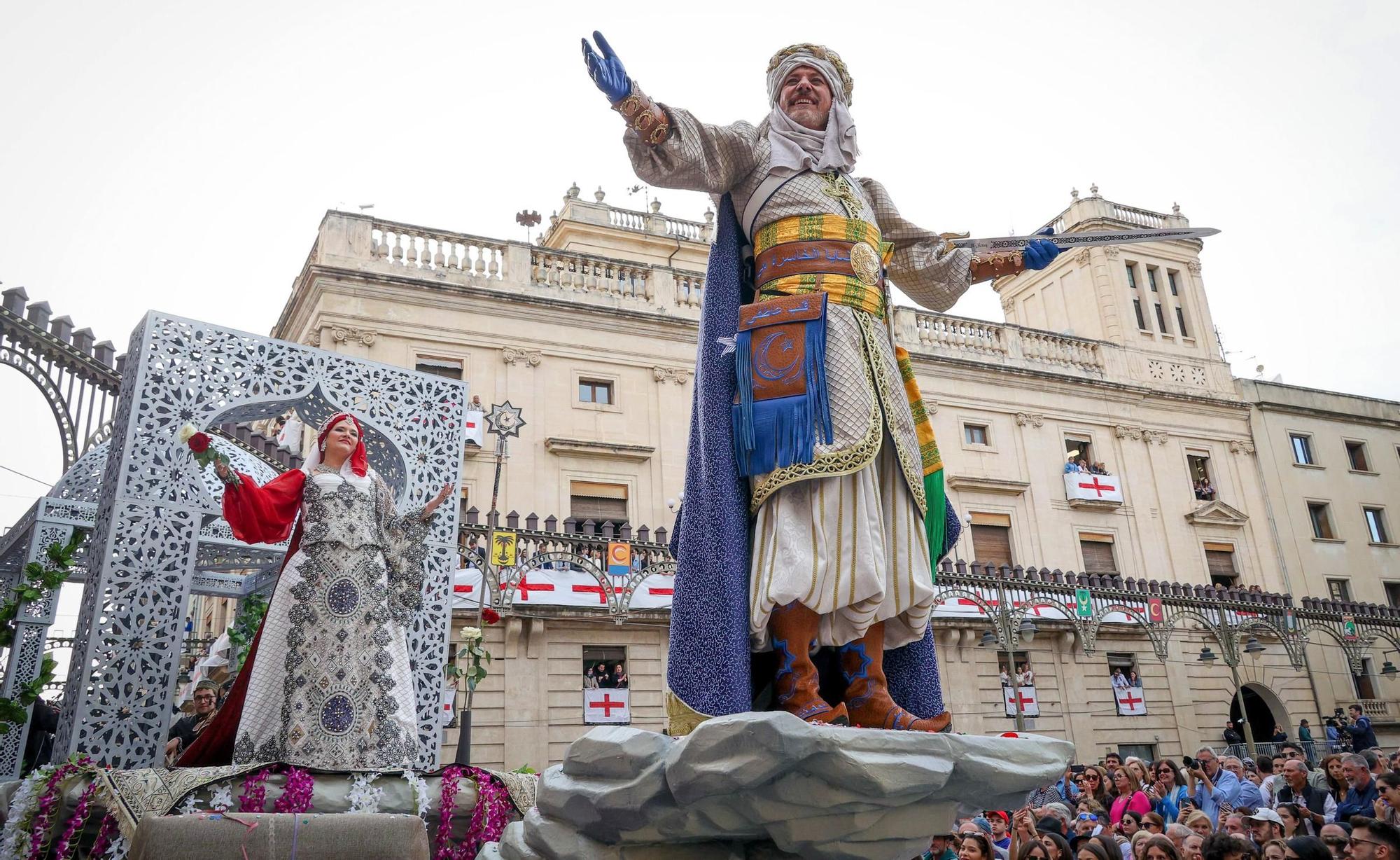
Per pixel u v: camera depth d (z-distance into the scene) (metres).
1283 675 28.06
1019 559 26.19
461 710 18.45
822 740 1.53
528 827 2.19
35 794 3.70
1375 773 9.05
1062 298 33.06
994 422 27.52
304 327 22.33
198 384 6.46
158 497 6.04
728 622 2.15
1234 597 25.92
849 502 2.21
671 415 23.53
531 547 19.89
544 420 22.25
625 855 1.95
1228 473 30.16
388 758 4.27
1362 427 32.84
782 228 2.47
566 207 30.08
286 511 4.48
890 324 2.59
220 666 9.58
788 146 2.54
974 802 1.81
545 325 22.95
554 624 20.02
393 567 4.70
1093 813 8.57
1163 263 32.72
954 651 23.91
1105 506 27.61
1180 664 26.66
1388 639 27.88
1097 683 25.41
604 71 2.18
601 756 1.86
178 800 3.77
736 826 1.77
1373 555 31.02
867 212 2.58
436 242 22.95
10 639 6.59
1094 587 24.36
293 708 4.18
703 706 2.09
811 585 2.13
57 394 11.70
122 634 5.72
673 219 31.28
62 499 9.00
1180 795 9.98
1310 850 5.21
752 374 2.33
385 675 4.42
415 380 7.59
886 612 2.25
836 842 1.71
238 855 3.08
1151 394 29.56
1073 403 28.66
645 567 20.36
